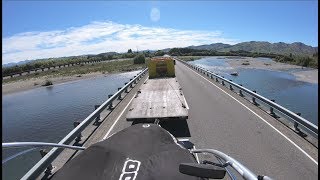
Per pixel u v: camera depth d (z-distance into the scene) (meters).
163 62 24.06
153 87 16.97
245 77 46.94
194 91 22.38
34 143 5.91
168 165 3.60
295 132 10.96
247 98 18.92
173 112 10.90
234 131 11.12
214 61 102.69
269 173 7.48
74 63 96.62
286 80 41.75
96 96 27.88
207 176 3.18
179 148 4.14
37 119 18.59
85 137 10.88
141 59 84.12
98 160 3.80
